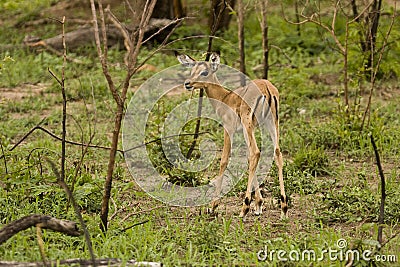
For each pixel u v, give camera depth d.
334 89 19.92
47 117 17.66
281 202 10.67
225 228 9.87
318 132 15.38
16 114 18.45
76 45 24.41
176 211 11.26
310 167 13.30
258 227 10.07
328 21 23.02
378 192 11.61
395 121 16.64
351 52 19.16
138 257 8.88
